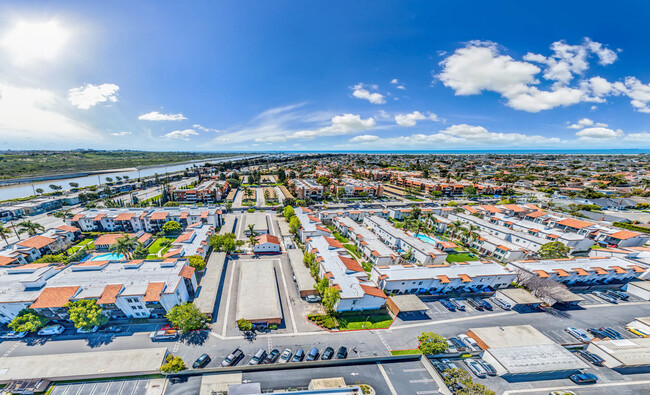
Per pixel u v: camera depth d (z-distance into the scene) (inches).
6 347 1908.2
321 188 6830.7
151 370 1731.1
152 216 4136.3
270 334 2128.4
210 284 2623.0
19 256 2928.2
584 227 4247.0
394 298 2482.8
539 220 4891.7
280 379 1756.9
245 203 6067.9
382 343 2096.5
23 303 2048.5
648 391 1772.9
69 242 3607.3
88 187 7047.2
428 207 5846.5
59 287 2150.6
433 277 2714.1
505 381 1811.0
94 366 1731.1
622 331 2306.8
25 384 1611.7
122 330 2103.8
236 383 1695.4
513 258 3425.2
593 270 2950.3
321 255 3004.4
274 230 4352.9
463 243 4040.4
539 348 1982.0
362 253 3526.1
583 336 2206.0
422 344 1972.2
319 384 1679.4
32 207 4972.9
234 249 3339.1
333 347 2036.2
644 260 3235.7
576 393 1745.8
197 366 1793.8
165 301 2197.3
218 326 2185.0
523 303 2497.5
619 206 5925.2
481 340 2053.4
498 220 4699.8
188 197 6250.0
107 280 2290.8
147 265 2529.5
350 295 2343.8
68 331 2063.2
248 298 2390.5
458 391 1606.8
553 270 2930.6
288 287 2748.5
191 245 3213.6
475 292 2780.5
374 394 1670.8
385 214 5103.3
